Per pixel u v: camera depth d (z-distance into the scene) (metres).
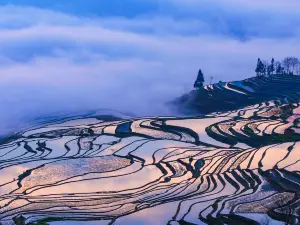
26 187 119.56
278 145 137.00
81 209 102.56
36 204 107.00
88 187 117.25
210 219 91.62
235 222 89.38
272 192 105.12
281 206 95.12
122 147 147.38
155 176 122.88
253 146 143.25
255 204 97.69
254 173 117.62
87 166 132.00
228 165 125.56
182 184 115.00
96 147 149.00
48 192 114.94
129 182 119.50
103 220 95.31
